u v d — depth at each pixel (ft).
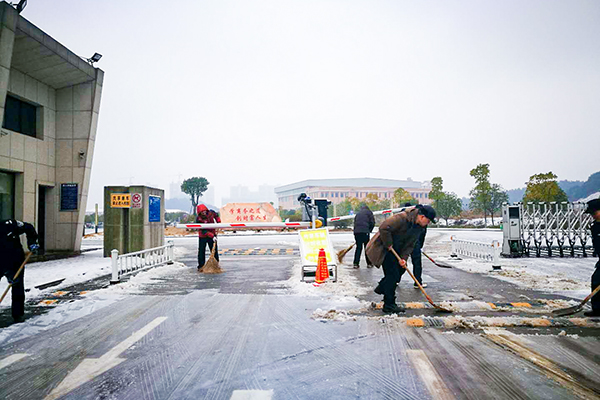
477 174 115.34
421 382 9.93
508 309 16.89
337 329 14.46
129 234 37.55
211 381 10.18
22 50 33.55
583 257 35.81
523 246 36.65
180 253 46.16
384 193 299.17
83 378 10.46
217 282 24.61
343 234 86.63
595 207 15.60
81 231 41.81
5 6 29.50
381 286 17.24
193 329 14.71
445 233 89.51
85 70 39.60
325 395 9.32
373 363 11.21
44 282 24.84
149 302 19.17
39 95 38.93
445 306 17.33
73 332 14.48
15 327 15.16
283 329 14.55
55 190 41.09
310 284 22.89
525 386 9.62
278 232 104.32
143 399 9.24
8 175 35.83
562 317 15.53
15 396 9.46
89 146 41.29
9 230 16.06
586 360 11.25
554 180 94.68
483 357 11.55
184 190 169.07
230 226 27.94
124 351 12.47
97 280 26.17
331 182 306.96
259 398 9.20
